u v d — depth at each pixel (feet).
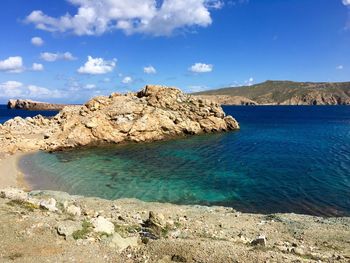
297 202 118.01
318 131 345.72
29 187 138.31
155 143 266.98
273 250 60.03
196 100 340.80
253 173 160.97
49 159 201.77
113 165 183.62
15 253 54.49
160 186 140.77
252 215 98.89
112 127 273.95
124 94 335.06
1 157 203.00
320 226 87.15
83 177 156.04
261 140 275.59
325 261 56.95
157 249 57.26
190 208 105.50
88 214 82.58
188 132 310.45
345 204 114.32
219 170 168.55
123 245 61.11
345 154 203.62
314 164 177.68
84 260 54.39
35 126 331.98
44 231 61.93
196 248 56.13
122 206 102.89
